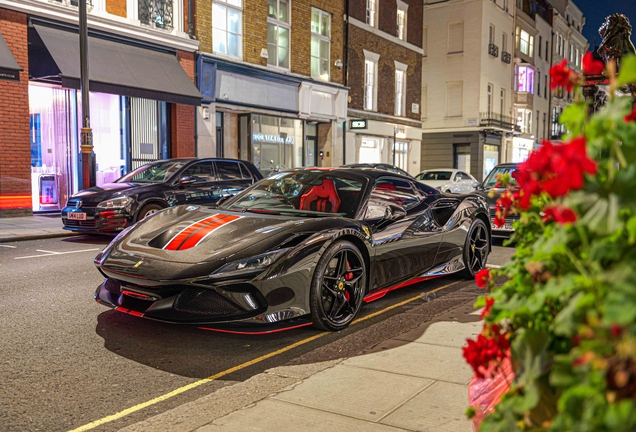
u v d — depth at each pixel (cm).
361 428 261
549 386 128
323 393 304
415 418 270
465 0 3275
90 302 536
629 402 90
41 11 1279
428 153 3497
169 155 1655
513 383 133
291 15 2034
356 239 472
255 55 1883
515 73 3841
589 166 103
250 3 1847
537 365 124
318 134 2297
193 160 1061
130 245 442
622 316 92
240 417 275
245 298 393
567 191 106
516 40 3866
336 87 2255
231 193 1085
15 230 1054
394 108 2727
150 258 412
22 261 764
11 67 1185
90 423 287
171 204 990
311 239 426
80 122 1448
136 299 421
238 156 1914
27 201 1301
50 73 1310
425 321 452
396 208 551
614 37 755
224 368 369
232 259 395
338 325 444
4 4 1212
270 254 402
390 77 2666
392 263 520
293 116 2066
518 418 126
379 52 2562
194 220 470
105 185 1020
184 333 443
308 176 552
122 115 1534
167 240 436
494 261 781
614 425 90
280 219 462
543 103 4406
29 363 374
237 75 1808
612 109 112
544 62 4403
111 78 1370
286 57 2048
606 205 107
